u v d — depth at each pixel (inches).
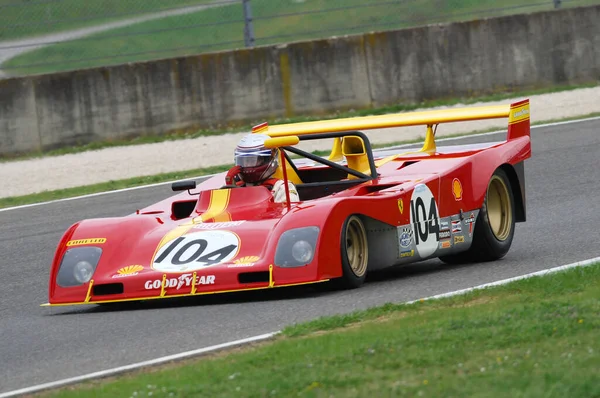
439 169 1157.7
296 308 918.4
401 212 1056.2
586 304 782.5
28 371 768.3
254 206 1067.9
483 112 1261.1
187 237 1002.1
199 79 2527.1
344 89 2623.0
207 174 2054.6
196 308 965.8
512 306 817.5
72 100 2444.6
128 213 1718.8
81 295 983.0
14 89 2410.2
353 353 686.5
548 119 2420.0
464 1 3570.4
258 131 1259.8
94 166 2255.2
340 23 3371.1
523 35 2763.3
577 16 2812.5
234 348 771.4
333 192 1193.4
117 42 3380.9
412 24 3366.1
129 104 2482.8
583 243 1228.5
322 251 949.2
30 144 2417.6
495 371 621.6
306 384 619.5
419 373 633.0
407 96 2674.7
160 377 682.2
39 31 3132.4
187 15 3503.9
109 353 802.2
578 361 631.2
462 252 1184.2
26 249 1497.3
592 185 1654.8
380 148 2182.6
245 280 954.1
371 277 1118.4
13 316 1048.8
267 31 3378.4
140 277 963.3
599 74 2832.2
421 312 846.5
